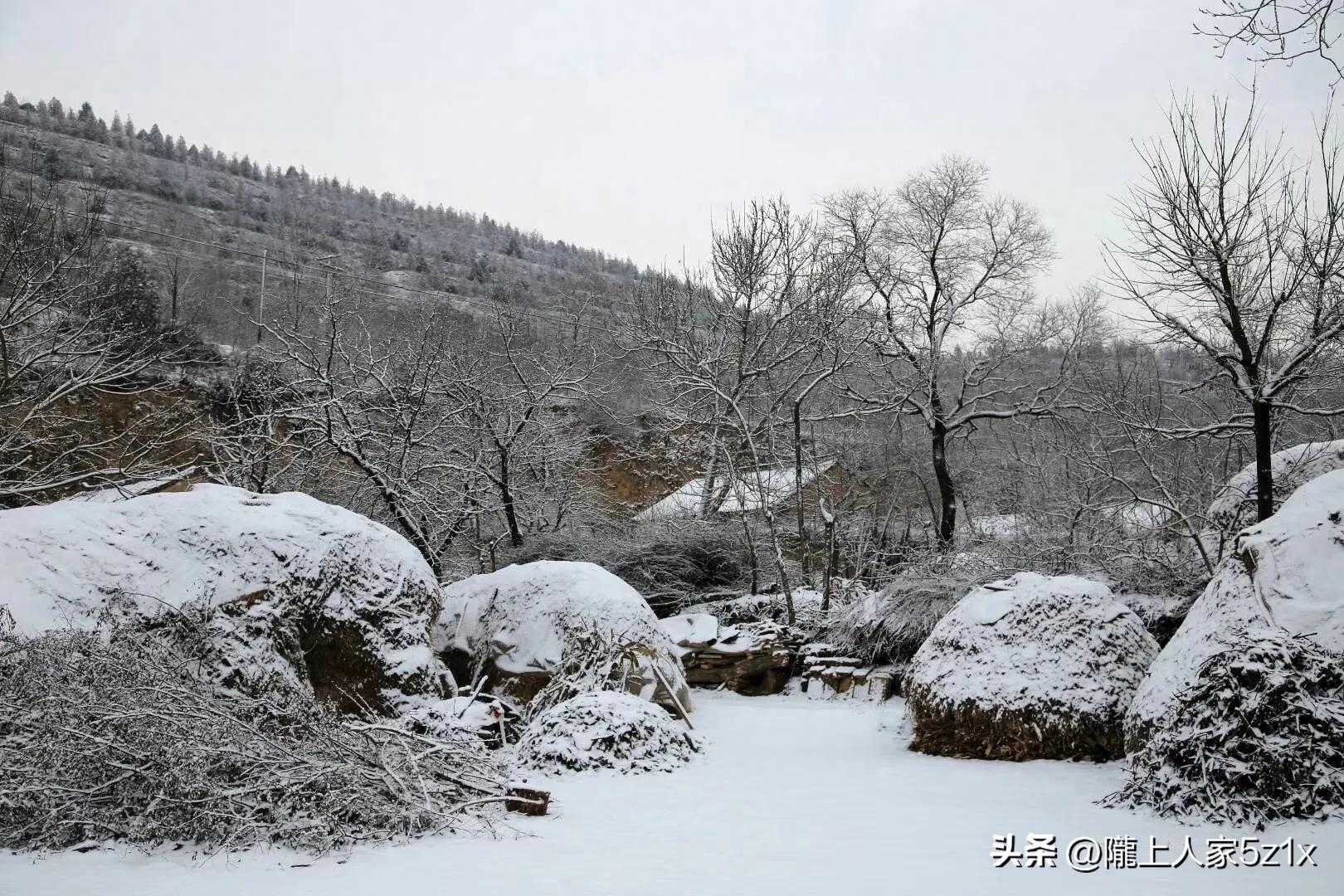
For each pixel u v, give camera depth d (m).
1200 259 13.18
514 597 13.45
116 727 6.44
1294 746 6.61
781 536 23.75
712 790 8.47
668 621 18.30
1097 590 10.60
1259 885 5.21
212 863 5.80
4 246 16.66
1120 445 18.14
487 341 28.66
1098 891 5.12
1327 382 14.71
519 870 5.61
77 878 5.37
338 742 6.98
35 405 17.02
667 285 28.17
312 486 21.62
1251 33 6.29
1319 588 7.88
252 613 9.66
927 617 15.84
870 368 25.73
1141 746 8.00
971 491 25.95
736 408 22.52
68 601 9.02
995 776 9.05
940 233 24.98
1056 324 25.61
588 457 28.56
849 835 6.64
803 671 16.92
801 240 27.33
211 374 25.25
